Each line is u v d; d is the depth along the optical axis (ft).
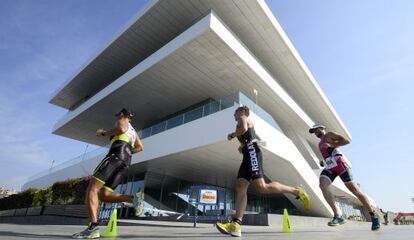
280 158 41.88
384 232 13.58
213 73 46.44
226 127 36.55
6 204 64.08
